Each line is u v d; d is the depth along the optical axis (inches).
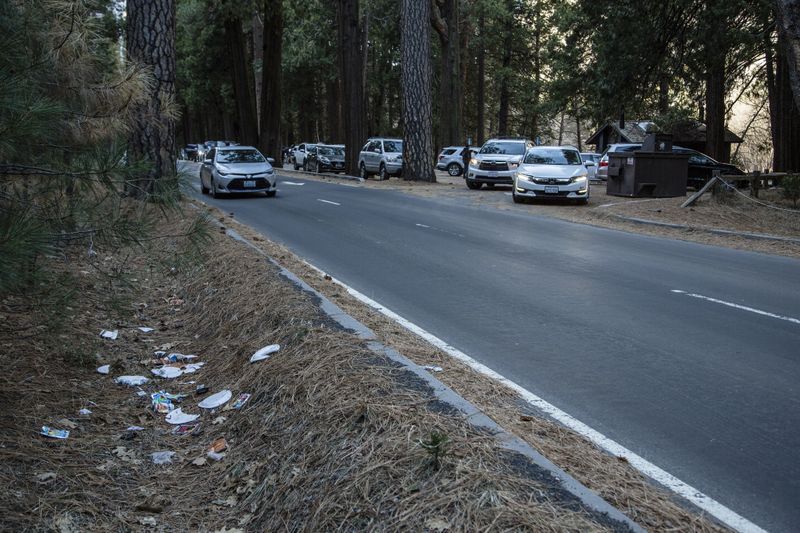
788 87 1040.8
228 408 185.0
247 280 294.8
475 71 2878.9
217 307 273.9
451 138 1800.0
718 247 506.9
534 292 341.4
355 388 165.8
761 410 189.9
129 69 195.9
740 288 355.9
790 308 311.3
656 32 893.8
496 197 905.5
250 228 540.4
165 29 569.3
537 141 2097.7
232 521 136.6
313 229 569.6
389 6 2003.0
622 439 169.8
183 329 269.7
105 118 187.6
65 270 184.5
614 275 388.8
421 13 1143.0
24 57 157.6
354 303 294.7
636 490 137.2
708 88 1213.1
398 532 111.8
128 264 245.8
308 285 298.2
